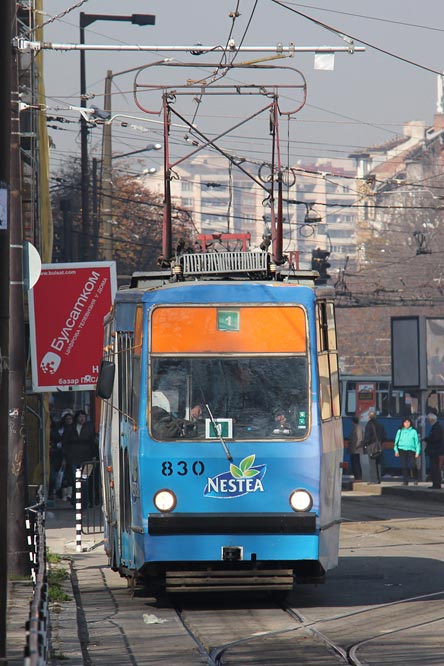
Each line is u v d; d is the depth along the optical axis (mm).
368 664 27328
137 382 36500
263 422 35969
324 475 35969
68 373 53719
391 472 133750
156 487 35469
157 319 36531
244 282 36938
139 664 28031
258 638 31562
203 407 36000
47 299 54000
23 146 76875
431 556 52906
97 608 38031
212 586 35844
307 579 36969
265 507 35469
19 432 43625
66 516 75625
